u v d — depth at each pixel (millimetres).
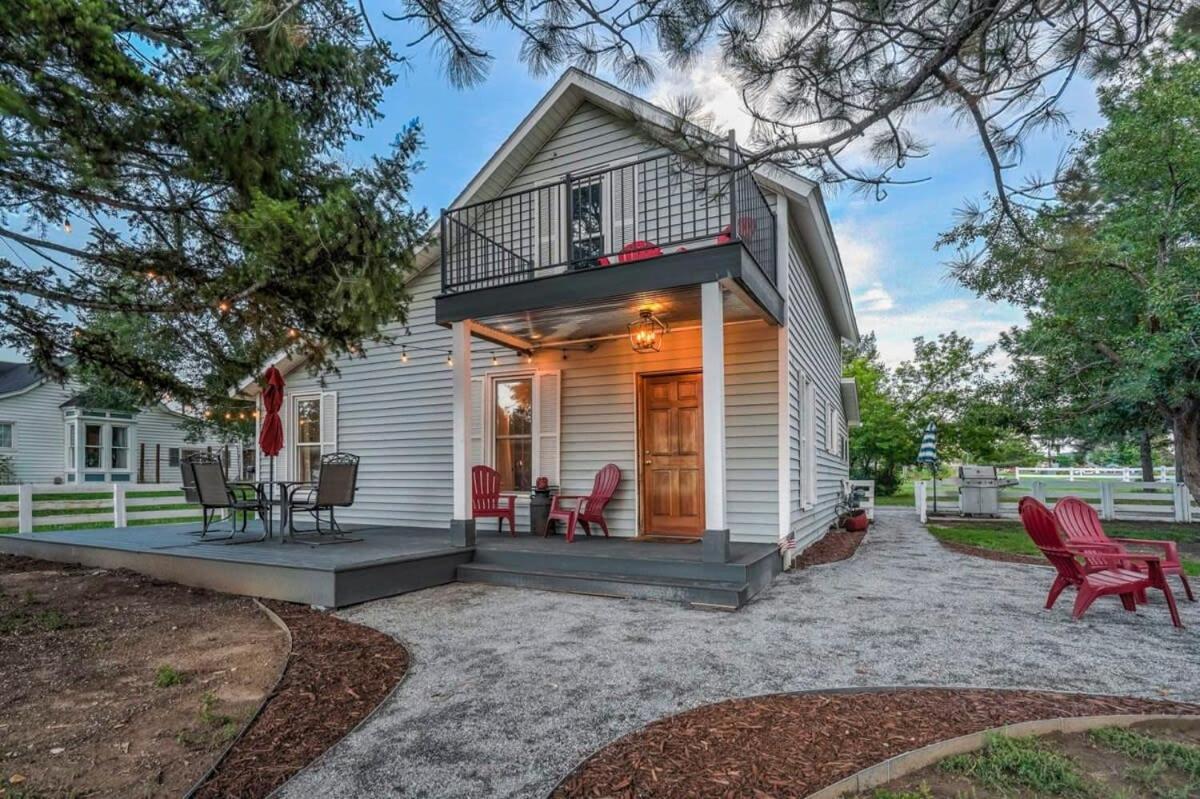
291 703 2977
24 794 2199
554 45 2818
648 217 6938
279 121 4043
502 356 8086
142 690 3205
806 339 8133
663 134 2791
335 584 4797
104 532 8016
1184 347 8375
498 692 3092
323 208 4164
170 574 5895
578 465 7504
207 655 3752
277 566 5105
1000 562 7082
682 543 6391
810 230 7457
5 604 5070
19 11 2855
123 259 4730
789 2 2568
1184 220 8305
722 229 5902
